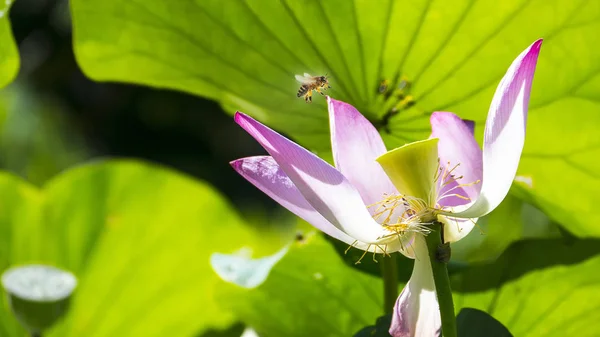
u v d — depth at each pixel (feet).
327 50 2.82
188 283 3.54
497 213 3.48
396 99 2.84
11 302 2.89
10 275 2.96
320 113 2.91
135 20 2.88
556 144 2.83
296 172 2.22
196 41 2.88
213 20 2.84
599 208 2.88
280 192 2.32
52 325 2.94
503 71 2.78
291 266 2.94
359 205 2.24
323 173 2.21
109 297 3.52
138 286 3.52
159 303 3.53
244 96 2.96
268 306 3.05
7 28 2.79
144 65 2.96
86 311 3.49
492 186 2.23
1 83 2.89
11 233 3.51
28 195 3.55
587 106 2.77
